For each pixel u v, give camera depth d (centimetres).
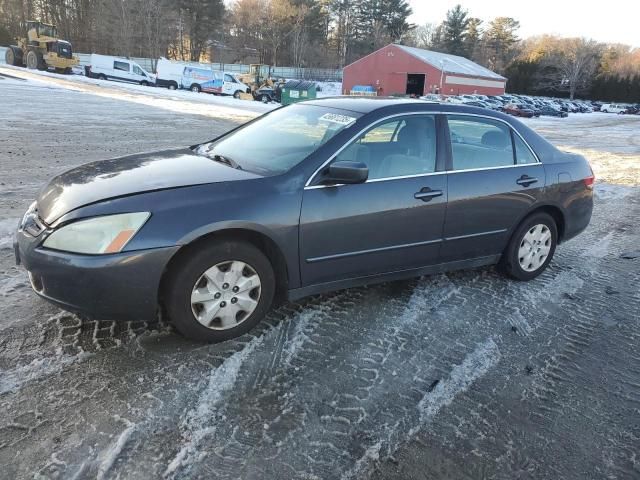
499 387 313
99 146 1044
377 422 274
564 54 8388
